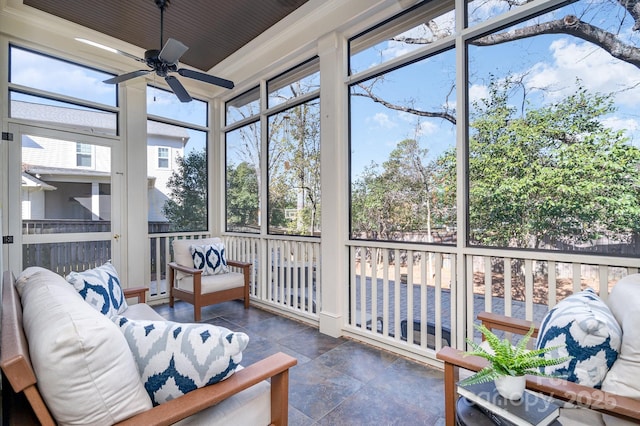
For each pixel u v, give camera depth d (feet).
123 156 13.00
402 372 7.94
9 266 10.44
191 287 12.11
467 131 7.84
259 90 13.96
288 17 10.82
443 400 6.75
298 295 12.10
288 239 12.30
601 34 6.22
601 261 6.08
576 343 3.76
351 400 6.74
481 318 6.15
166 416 3.20
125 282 13.05
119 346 3.15
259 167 14.06
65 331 2.86
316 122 11.57
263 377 3.97
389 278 9.34
